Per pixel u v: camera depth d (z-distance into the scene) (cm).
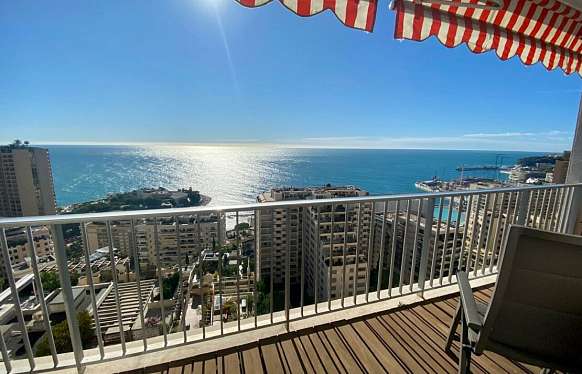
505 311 110
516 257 103
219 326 196
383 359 170
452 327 172
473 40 199
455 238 254
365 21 160
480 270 299
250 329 191
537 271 102
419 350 178
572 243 95
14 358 165
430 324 205
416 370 162
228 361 167
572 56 257
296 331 191
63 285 146
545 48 237
